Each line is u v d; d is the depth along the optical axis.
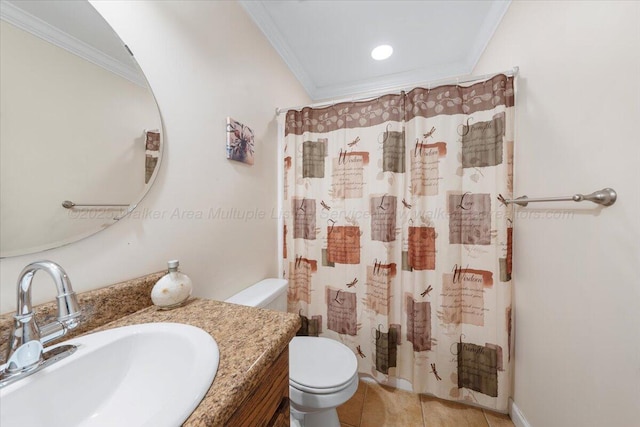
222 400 0.36
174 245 0.86
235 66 1.18
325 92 2.29
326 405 0.88
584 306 0.76
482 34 1.55
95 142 0.64
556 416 0.88
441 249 1.26
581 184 0.77
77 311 0.46
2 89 0.49
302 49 1.72
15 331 0.43
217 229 1.06
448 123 1.24
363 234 1.40
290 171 1.51
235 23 1.18
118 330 0.56
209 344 0.49
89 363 0.48
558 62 0.88
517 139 1.15
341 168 1.43
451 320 1.24
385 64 1.92
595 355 0.72
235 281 1.17
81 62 0.61
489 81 1.18
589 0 0.74
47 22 0.56
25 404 0.40
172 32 0.85
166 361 0.53
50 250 0.56
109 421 0.47
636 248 0.60
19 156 0.51
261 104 1.40
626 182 0.62
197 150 0.96
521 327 1.11
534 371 1.01
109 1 0.67
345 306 1.44
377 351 1.36
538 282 0.99
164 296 0.68
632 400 0.60
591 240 0.73
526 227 1.07
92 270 0.63
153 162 0.78
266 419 0.52
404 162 1.32
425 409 1.26
